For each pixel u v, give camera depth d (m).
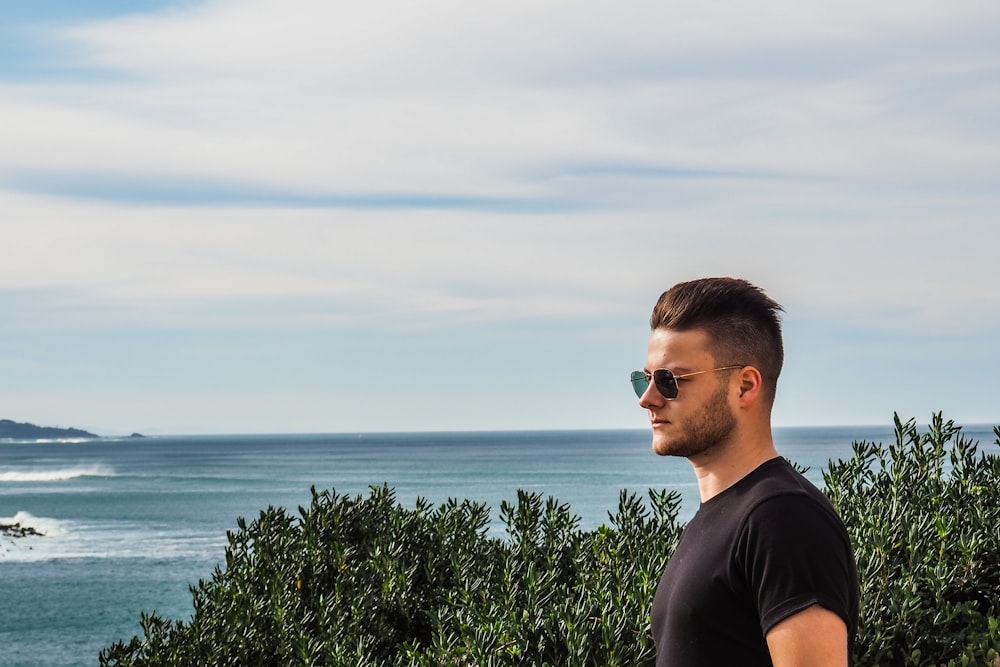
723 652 2.33
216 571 5.95
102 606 29.62
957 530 4.61
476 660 4.05
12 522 63.84
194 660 5.42
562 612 4.00
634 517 5.13
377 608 5.38
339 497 6.18
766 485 2.38
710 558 2.38
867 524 4.45
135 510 73.12
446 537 5.76
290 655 5.20
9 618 27.69
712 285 2.64
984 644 3.92
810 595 2.17
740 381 2.56
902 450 5.11
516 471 119.06
